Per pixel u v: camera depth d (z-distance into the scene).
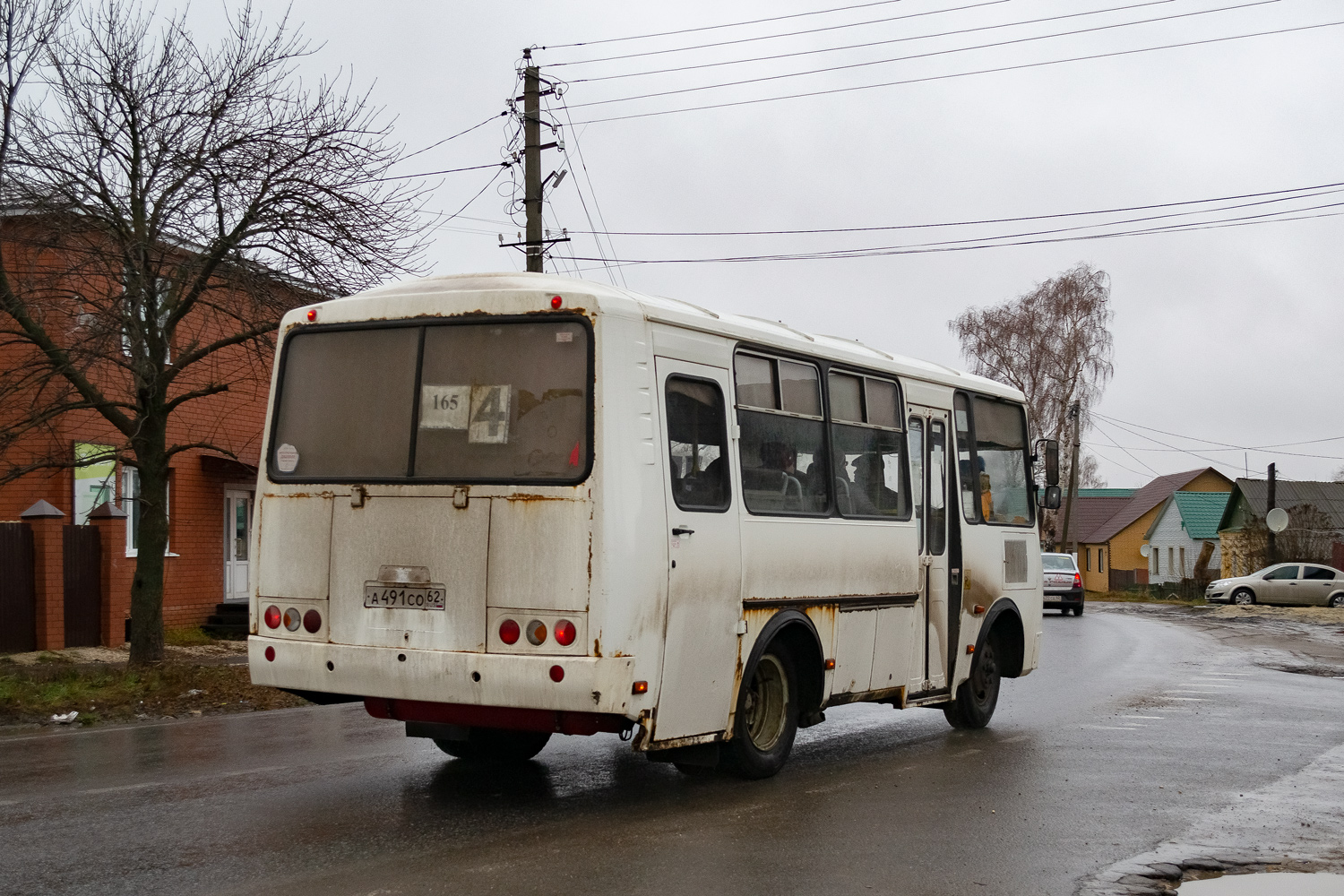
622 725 7.52
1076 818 7.96
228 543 25.38
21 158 15.02
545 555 7.38
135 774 9.06
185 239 15.60
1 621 18.98
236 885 5.96
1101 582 88.12
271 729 11.83
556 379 7.57
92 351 15.02
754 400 8.86
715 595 8.20
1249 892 6.36
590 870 6.36
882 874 6.45
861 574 10.02
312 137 15.79
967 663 11.80
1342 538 66.06
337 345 8.22
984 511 12.37
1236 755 10.64
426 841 6.95
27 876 6.10
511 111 24.17
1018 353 58.09
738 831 7.36
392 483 7.83
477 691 7.46
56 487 21.53
